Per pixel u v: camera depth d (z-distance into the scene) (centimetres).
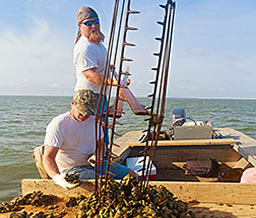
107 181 193
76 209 193
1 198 669
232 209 188
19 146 1284
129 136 486
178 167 422
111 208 173
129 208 168
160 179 407
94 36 277
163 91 140
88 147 241
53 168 216
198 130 422
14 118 2847
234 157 411
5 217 184
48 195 214
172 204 178
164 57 136
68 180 201
